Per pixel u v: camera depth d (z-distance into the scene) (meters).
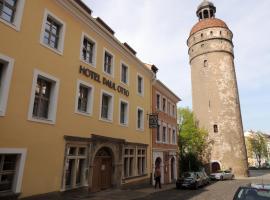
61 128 12.52
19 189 9.95
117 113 17.88
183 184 21.83
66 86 13.20
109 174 16.80
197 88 49.34
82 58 14.82
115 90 17.89
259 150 87.75
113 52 18.16
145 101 22.91
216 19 51.12
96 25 15.91
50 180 11.48
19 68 10.59
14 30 10.59
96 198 13.59
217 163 43.91
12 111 10.05
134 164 19.64
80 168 14.00
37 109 11.65
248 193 7.38
